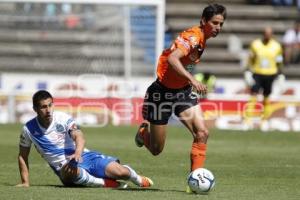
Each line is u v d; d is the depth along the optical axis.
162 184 38.44
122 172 35.78
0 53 95.44
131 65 94.62
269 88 79.62
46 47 95.81
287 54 107.62
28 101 82.06
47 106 35.22
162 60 36.16
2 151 54.75
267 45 79.12
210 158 51.66
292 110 81.44
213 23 34.75
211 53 111.25
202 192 33.88
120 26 95.00
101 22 95.69
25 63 95.44
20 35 96.00
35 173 43.19
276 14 116.38
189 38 34.47
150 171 44.53
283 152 56.31
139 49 94.69
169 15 115.12
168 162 49.25
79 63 95.25
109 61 94.94
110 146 58.81
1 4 95.75
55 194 32.88
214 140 65.56
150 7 94.19
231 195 33.84
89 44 95.38
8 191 33.88
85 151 36.66
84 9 95.81
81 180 35.59
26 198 31.61
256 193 34.88
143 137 38.38
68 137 35.94
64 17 96.00
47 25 96.06
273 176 42.50
